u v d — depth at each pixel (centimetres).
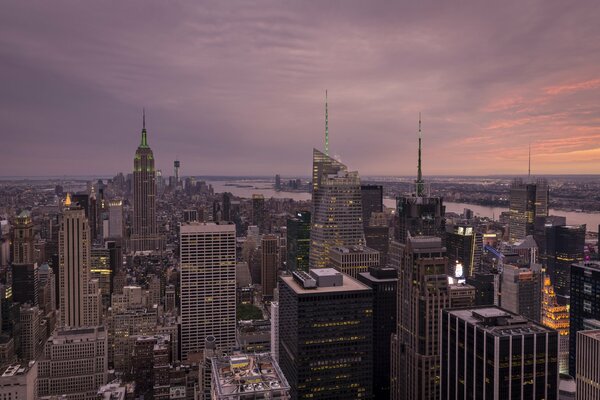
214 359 18662
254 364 18238
